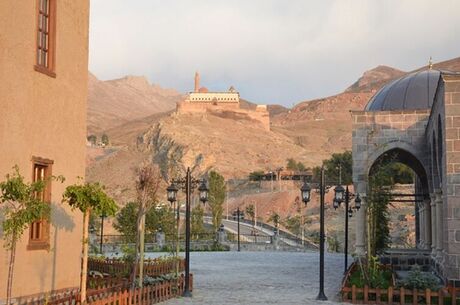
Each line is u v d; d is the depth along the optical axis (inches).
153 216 2006.6
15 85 602.2
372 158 1190.9
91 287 729.6
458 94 802.8
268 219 3762.3
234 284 970.1
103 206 564.7
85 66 738.2
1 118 580.7
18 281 599.8
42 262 641.6
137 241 814.5
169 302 746.2
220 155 6879.9
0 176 577.0
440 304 699.4
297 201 4362.7
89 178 7185.0
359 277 863.7
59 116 678.5
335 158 4301.2
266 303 743.1
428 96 1273.4
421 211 1513.3
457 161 796.6
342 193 1019.3
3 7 585.9
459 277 780.0
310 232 3191.4
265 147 7568.9
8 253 583.5
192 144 6958.7
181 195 4030.5
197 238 2268.7
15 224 480.1
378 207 1088.2
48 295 644.7
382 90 1375.5
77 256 714.8
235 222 3597.4
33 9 633.6
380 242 1106.7
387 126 1192.8
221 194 2603.3
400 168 3361.2
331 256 1774.1
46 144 652.1
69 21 703.7
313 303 745.6
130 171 7037.4
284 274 1157.1
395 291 726.5
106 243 1898.4
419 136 1180.5
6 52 589.3
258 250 2134.6
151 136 7701.8
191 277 862.5
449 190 795.4
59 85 679.1
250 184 5841.5
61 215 679.7
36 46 641.6
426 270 1239.5
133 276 781.9
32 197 504.1
